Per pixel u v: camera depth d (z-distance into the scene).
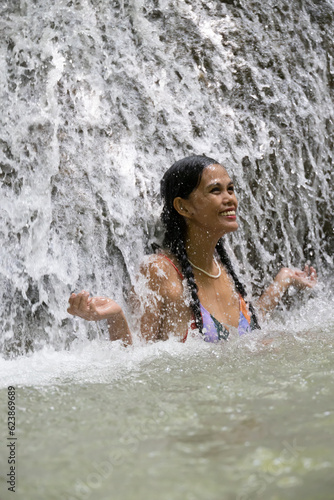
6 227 5.09
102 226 5.34
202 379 3.08
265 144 6.11
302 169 6.31
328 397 2.62
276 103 6.24
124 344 4.28
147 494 1.75
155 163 5.64
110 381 3.19
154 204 5.52
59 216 5.21
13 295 5.07
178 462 1.96
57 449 2.17
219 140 5.93
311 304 5.67
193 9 6.29
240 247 5.98
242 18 6.45
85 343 4.91
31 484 1.88
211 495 1.72
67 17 5.69
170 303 4.61
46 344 5.12
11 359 4.03
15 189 5.14
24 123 5.23
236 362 3.44
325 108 6.50
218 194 4.69
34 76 5.38
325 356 3.47
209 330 4.55
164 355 3.79
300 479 1.80
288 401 2.58
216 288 4.85
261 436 2.16
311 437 2.12
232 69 6.16
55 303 5.17
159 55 5.96
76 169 5.32
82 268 5.27
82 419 2.53
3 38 5.41
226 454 2.01
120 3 5.96
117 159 5.48
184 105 5.89
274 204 6.18
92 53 5.67
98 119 5.50
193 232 4.79
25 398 2.92
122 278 5.40
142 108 5.72
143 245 5.43
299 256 6.38
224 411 2.49
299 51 6.49
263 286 6.14
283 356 3.53
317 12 6.75
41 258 5.12
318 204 6.45
